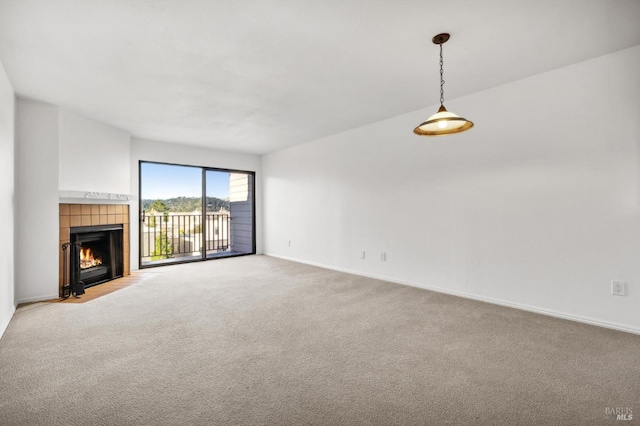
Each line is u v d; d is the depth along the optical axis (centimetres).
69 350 224
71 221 387
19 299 337
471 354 217
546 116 295
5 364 204
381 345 232
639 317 250
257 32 221
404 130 415
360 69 283
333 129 489
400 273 425
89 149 414
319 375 191
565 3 192
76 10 193
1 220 263
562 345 230
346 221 501
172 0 185
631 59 251
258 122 446
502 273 328
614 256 261
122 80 300
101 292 381
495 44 242
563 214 287
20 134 340
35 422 148
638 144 249
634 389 174
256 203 693
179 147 576
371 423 147
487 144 336
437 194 383
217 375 190
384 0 188
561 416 151
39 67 271
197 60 262
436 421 148
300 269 522
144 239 599
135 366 201
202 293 375
